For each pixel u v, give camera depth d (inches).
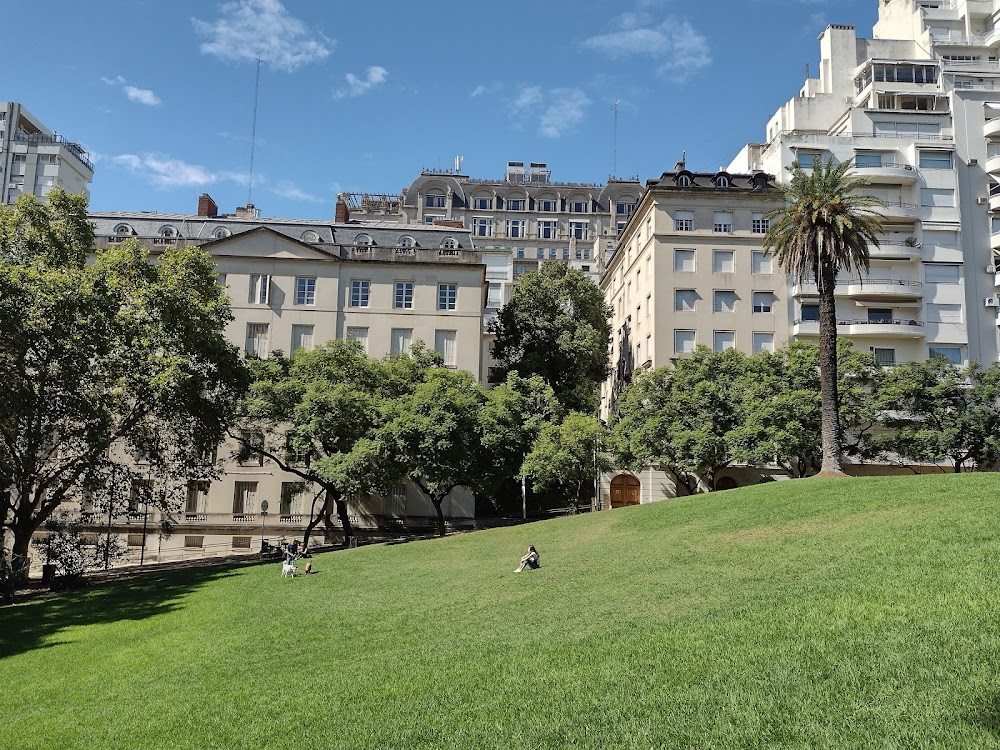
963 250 2812.5
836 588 716.0
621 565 1057.5
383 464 1797.5
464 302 2591.0
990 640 517.7
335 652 789.9
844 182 1755.7
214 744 550.0
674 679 544.4
